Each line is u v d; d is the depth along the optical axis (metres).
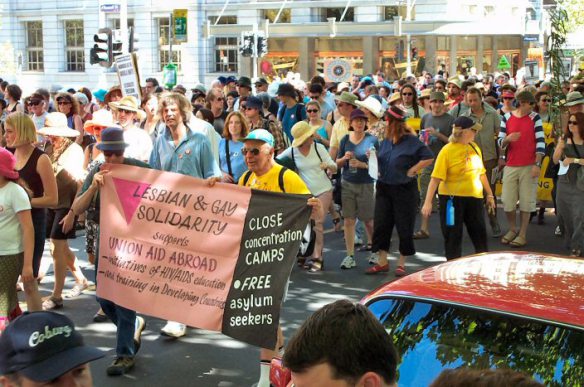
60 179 8.02
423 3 42.84
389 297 3.82
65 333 2.41
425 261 10.17
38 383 2.33
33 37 55.09
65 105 12.23
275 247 5.88
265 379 5.85
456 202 8.92
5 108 14.24
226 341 7.16
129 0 50.69
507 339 3.43
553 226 12.40
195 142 7.25
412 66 39.34
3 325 6.55
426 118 12.56
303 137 9.15
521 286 3.68
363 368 2.26
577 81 15.52
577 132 9.52
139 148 8.83
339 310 2.36
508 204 11.02
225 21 48.78
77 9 52.56
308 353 2.28
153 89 16.39
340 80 28.50
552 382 3.27
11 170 6.49
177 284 6.09
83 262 10.16
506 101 11.56
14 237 6.54
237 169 8.89
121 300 6.25
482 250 9.08
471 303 3.56
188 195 6.07
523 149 10.77
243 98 13.13
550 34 17.42
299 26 41.41
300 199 5.86
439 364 3.56
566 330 3.32
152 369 6.45
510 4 43.78
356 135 9.77
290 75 24.75
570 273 3.85
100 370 6.43
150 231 6.18
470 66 41.22
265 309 5.89
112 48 20.77
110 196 6.32
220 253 5.98
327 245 11.13
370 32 39.66
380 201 9.31
